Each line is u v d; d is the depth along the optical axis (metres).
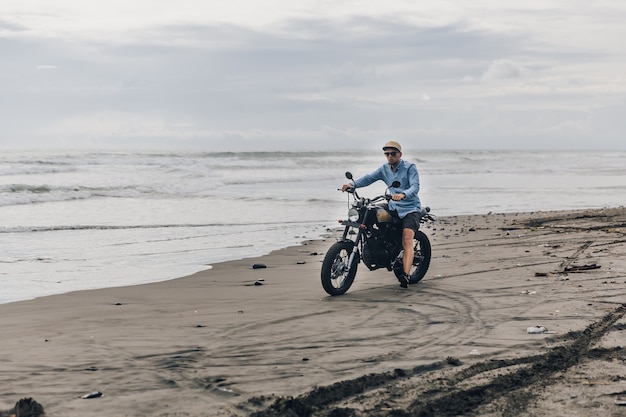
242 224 15.95
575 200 23.88
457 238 12.89
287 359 4.69
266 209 19.58
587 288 7.24
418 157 83.69
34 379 4.23
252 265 10.04
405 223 7.93
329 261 7.45
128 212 18.05
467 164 67.12
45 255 10.88
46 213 17.34
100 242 12.48
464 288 7.64
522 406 3.69
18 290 7.93
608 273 8.16
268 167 47.56
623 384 4.03
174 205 20.33
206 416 3.54
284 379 4.20
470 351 4.82
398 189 8.07
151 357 4.77
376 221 7.84
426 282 8.21
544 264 9.23
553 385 4.04
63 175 29.44
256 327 5.79
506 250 10.91
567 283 7.62
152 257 10.82
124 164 40.25
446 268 9.27
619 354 4.71
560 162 77.25
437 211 19.80
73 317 6.32
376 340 5.24
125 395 3.91
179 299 7.30
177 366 4.53
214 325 5.89
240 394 3.91
